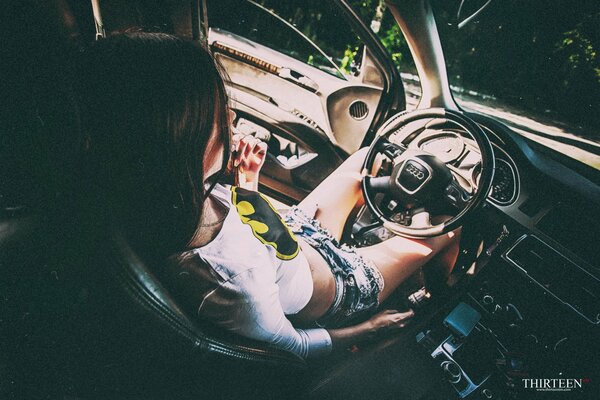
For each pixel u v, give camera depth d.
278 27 2.69
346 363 1.34
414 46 1.95
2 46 0.80
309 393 1.22
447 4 2.51
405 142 2.01
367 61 2.25
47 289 0.80
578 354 1.45
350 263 1.36
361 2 6.20
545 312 1.53
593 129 6.38
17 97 0.78
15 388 0.80
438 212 1.68
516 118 6.61
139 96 0.72
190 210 0.82
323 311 1.25
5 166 0.79
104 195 0.78
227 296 0.90
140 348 0.86
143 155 0.75
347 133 2.37
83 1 1.29
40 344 0.83
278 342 1.03
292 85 2.38
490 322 1.58
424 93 2.10
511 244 1.61
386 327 1.50
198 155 0.80
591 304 1.46
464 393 1.42
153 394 0.95
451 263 1.72
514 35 7.88
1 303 0.78
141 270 0.81
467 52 8.20
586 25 7.46
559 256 1.52
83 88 0.72
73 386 0.91
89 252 0.78
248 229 1.00
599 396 1.38
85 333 0.84
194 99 0.76
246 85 2.45
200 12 1.60
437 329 1.58
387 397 1.34
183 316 0.86
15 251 0.79
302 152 2.45
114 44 0.73
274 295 0.98
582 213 1.54
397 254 1.54
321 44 7.64
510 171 1.68
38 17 0.86
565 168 1.77
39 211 0.81
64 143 0.79
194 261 0.88
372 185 1.70
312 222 1.44
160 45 0.74
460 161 1.85
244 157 1.26
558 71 7.88
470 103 7.25
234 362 0.94
